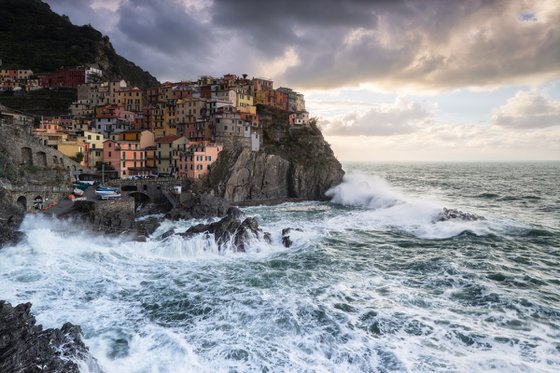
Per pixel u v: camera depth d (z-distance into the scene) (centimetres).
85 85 17775
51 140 11188
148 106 15988
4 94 18662
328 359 3366
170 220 9331
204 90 16800
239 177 12344
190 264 5819
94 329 3816
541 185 19900
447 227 8006
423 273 5394
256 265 5791
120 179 10581
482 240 7100
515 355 3391
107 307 4306
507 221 8669
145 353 3422
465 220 8788
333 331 3812
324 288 4847
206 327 3900
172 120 15338
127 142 12256
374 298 4556
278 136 15525
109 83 17525
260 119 16188
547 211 10875
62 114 17238
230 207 9862
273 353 3444
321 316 4106
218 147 12569
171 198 10406
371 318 4056
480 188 18662
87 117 15712
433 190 18012
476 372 3153
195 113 15088
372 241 7231
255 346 3553
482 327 3875
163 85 18150
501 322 3975
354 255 6294
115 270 5444
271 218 9925
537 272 5409
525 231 7669
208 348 3519
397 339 3666
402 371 3181
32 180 8594
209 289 4841
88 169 11100
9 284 4759
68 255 5816
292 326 3909
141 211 9962
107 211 8044
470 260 5938
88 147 11962
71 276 5116
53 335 3169
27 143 9238
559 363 3272
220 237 6569
